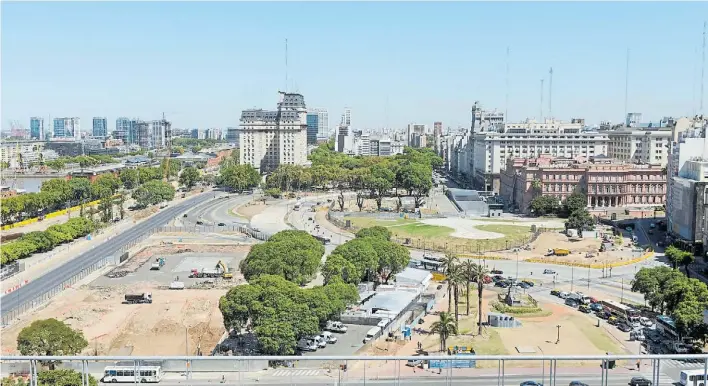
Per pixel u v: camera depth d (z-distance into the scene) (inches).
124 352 7682.1
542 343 7677.2
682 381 5871.1
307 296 7209.6
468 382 6181.1
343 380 6210.6
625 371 6505.9
